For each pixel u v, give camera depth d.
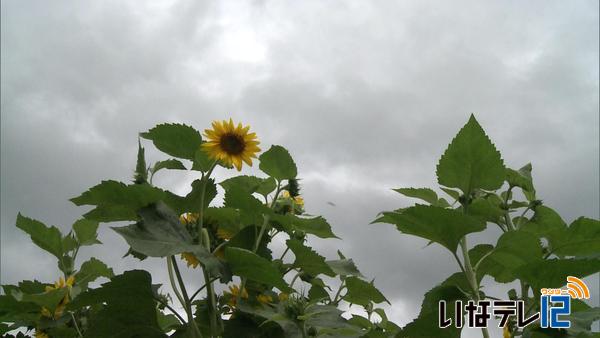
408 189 1.42
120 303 1.21
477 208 1.40
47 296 1.50
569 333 1.06
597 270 1.04
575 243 1.20
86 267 1.78
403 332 1.13
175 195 1.29
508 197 1.46
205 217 1.43
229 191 1.43
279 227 1.52
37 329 1.57
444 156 1.27
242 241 1.42
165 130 1.34
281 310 1.34
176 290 1.31
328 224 1.47
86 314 1.62
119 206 1.23
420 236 1.20
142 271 1.19
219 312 1.34
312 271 1.46
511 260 1.16
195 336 1.19
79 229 1.80
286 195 1.65
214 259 1.16
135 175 1.39
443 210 1.13
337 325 1.34
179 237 1.18
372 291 1.61
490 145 1.24
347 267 1.49
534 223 1.45
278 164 1.55
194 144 1.36
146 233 1.13
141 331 1.23
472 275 1.17
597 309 1.10
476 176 1.26
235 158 1.38
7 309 1.51
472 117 1.25
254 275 1.21
